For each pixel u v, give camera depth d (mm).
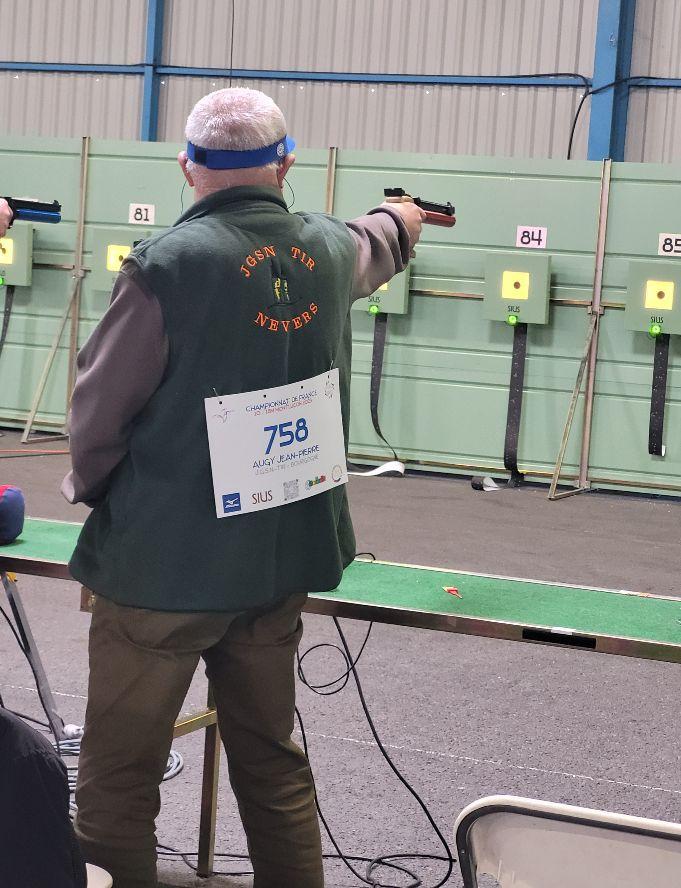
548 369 7781
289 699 2133
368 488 7547
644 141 8930
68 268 8531
